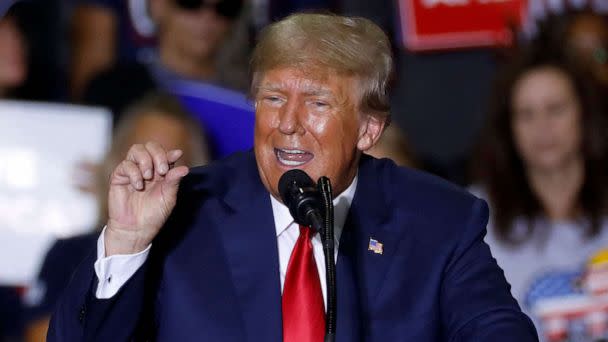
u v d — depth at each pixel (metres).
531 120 13.88
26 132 14.45
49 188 14.41
